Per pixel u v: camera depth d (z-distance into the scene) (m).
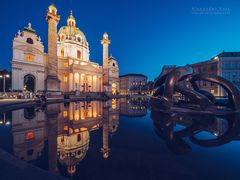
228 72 42.72
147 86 88.56
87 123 9.53
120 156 4.60
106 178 3.38
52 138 6.43
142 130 7.80
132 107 19.36
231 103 13.72
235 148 5.41
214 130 7.81
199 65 49.84
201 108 13.36
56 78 37.25
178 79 14.57
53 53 36.72
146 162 4.22
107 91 66.88
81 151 4.99
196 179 3.37
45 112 13.66
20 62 39.31
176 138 6.54
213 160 4.46
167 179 3.38
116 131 7.66
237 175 3.60
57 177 3.14
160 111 14.24
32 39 42.09
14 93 33.41
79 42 63.75
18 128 8.07
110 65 78.56
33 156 4.57
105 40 66.38
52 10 36.66
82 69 58.28
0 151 4.50
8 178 3.03
